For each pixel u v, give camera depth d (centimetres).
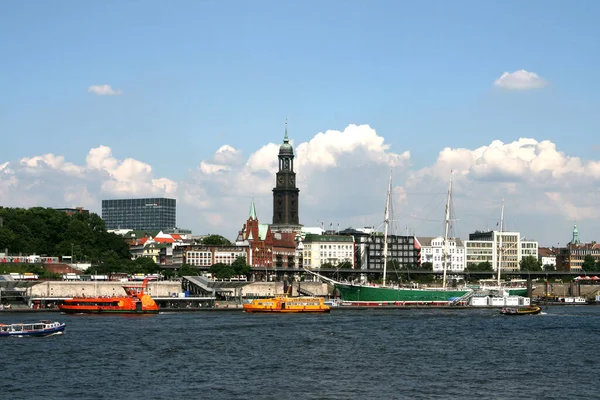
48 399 11412
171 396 11650
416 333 19688
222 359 14888
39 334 18200
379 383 12669
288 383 12606
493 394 11931
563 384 12731
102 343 16938
